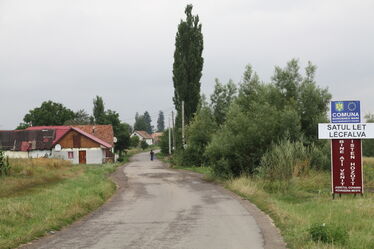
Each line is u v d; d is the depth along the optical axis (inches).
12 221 463.8
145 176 1250.0
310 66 1163.3
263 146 994.7
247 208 591.8
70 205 578.2
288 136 978.7
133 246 369.1
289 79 1163.3
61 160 1485.0
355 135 666.8
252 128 988.6
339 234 353.4
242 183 829.8
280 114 1017.5
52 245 379.6
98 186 840.9
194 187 910.4
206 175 1161.4
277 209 531.5
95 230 450.3
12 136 2329.0
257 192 740.7
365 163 1160.2
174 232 429.4
